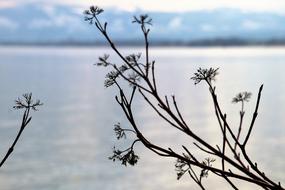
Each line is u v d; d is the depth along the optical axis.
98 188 46.03
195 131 75.19
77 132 81.31
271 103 114.62
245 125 80.56
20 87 164.88
